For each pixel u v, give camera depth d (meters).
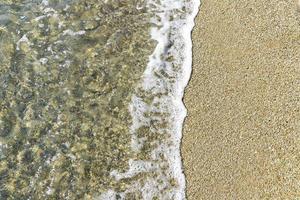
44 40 11.61
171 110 10.43
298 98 10.21
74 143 10.16
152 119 10.36
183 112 10.36
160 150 9.95
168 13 11.88
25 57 11.32
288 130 9.86
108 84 10.90
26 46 11.49
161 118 10.36
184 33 11.44
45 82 10.98
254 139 9.83
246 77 10.59
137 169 9.77
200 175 9.57
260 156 9.62
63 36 11.67
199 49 11.13
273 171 9.45
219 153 9.76
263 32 11.12
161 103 10.55
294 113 10.04
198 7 11.80
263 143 9.76
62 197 9.53
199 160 9.73
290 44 10.90
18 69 11.13
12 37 11.60
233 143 9.84
